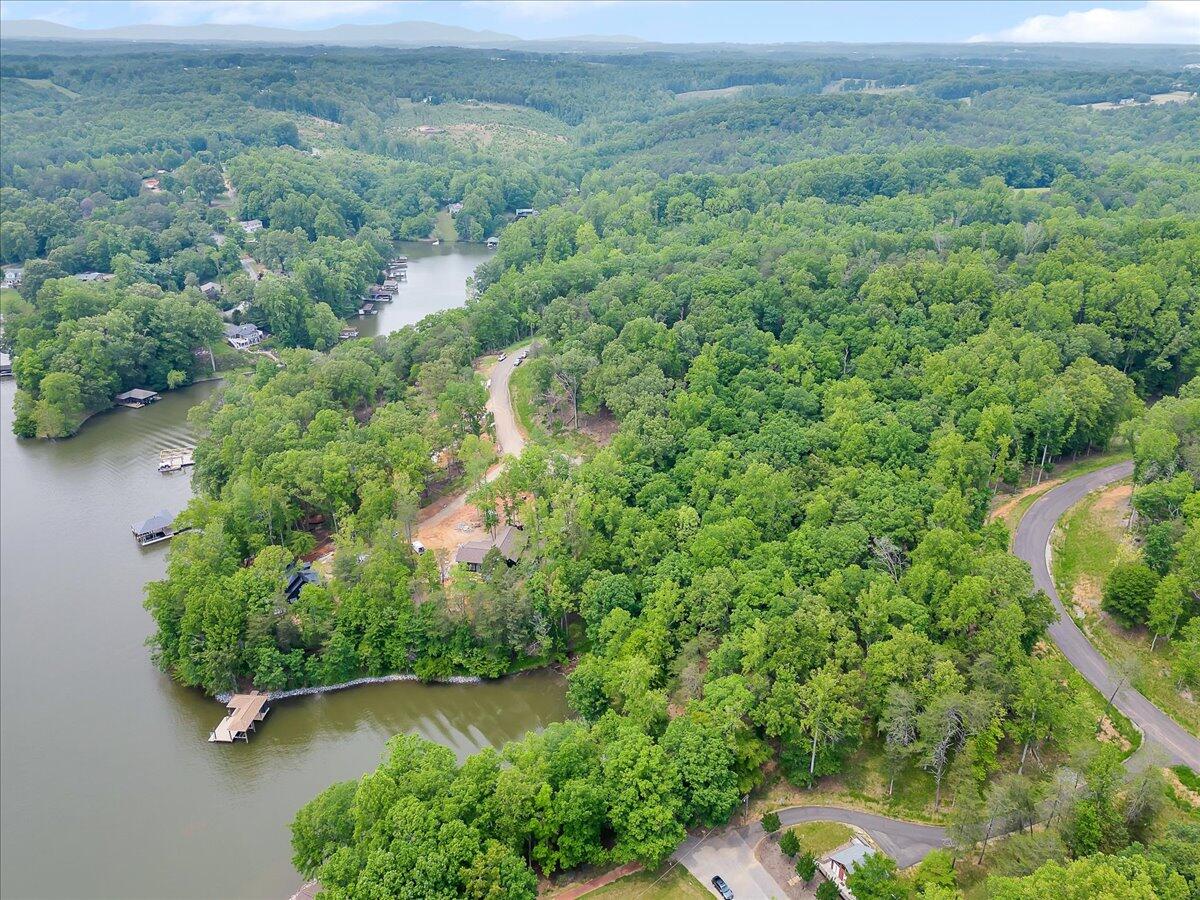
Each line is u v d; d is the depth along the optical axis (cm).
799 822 10962
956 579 12825
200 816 12125
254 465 18138
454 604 14838
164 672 14800
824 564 13550
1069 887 8175
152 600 14562
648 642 12838
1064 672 12788
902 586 12850
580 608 14362
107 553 18675
